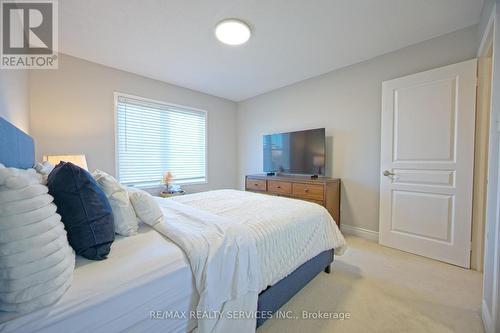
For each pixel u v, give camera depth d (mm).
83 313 664
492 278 1242
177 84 3562
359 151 2820
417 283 1772
